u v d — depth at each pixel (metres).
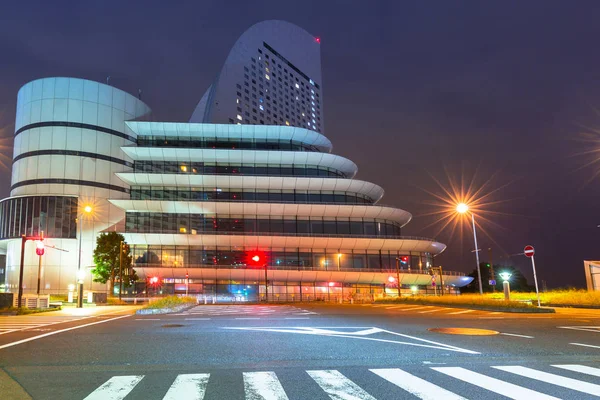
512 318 20.95
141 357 9.75
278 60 155.00
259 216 73.88
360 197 78.31
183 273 69.25
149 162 75.50
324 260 73.19
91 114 72.44
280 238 71.44
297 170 76.94
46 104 71.12
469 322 18.56
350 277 71.62
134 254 70.38
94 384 7.18
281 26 161.38
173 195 74.00
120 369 8.42
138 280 69.31
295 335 13.81
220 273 69.69
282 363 8.95
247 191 75.12
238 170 76.00
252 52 140.00
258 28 146.62
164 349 10.90
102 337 13.60
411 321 19.27
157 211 72.56
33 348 11.32
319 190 76.25
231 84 124.75
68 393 6.62
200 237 70.50
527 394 6.38
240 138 78.19
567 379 7.34
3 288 69.75
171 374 7.93
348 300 60.72
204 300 61.38
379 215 75.44
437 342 11.98
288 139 79.19
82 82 72.75
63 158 69.69
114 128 74.31
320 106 180.12
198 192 74.50
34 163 69.44
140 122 75.50
